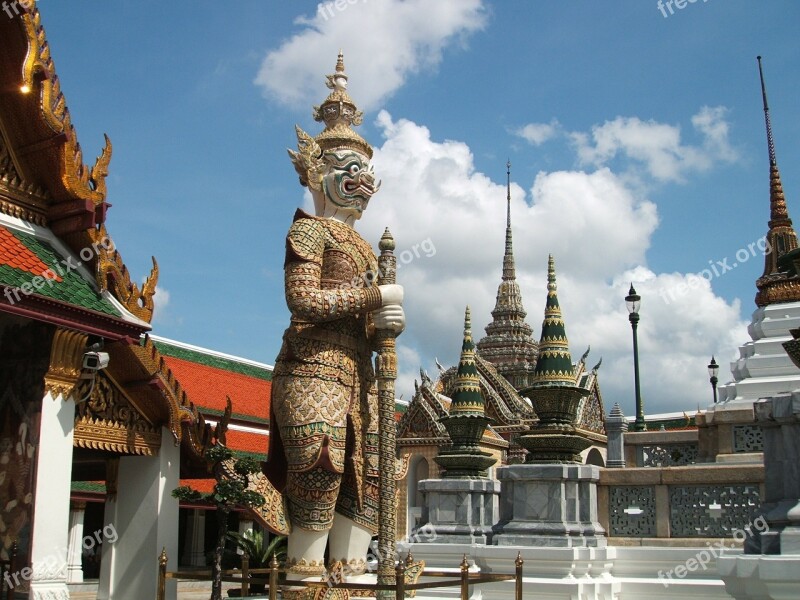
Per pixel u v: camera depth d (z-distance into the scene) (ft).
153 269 33.99
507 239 193.06
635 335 93.09
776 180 73.15
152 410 35.99
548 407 50.42
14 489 29.91
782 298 63.82
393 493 32.50
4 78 30.66
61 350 30.42
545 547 44.96
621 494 50.70
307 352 34.35
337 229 36.04
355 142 38.09
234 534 69.56
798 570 27.45
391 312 33.78
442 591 45.39
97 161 32.30
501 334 181.88
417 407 127.54
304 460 33.35
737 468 47.88
